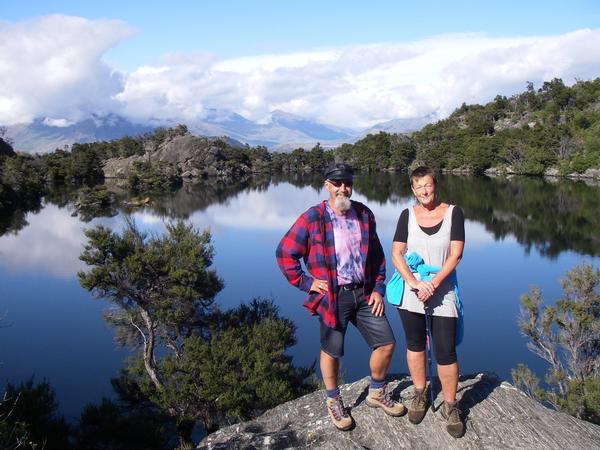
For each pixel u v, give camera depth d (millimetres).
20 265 45062
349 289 3434
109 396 19859
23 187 92062
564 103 154500
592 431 3592
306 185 124000
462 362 21812
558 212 64562
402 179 123438
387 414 3711
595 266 38875
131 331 19250
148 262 15500
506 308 28688
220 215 74000
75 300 34312
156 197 97625
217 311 16828
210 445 3854
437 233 3430
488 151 124688
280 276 37656
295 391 13516
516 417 3592
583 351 13352
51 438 10516
